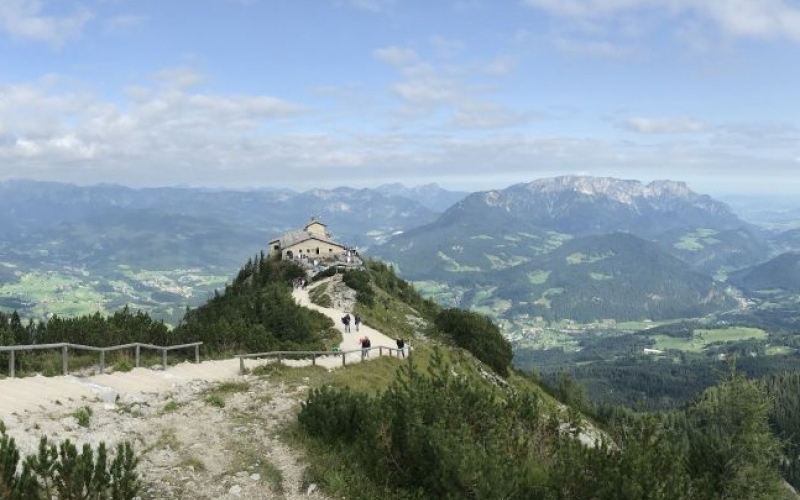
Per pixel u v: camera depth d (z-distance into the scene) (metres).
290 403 22.67
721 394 21.56
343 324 63.53
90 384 21.41
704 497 14.26
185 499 13.24
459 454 12.31
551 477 12.66
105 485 11.05
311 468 15.60
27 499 10.16
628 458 12.12
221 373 29.25
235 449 16.72
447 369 17.23
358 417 18.05
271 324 53.75
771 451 20.73
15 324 35.03
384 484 14.24
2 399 17.64
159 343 36.16
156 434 17.31
